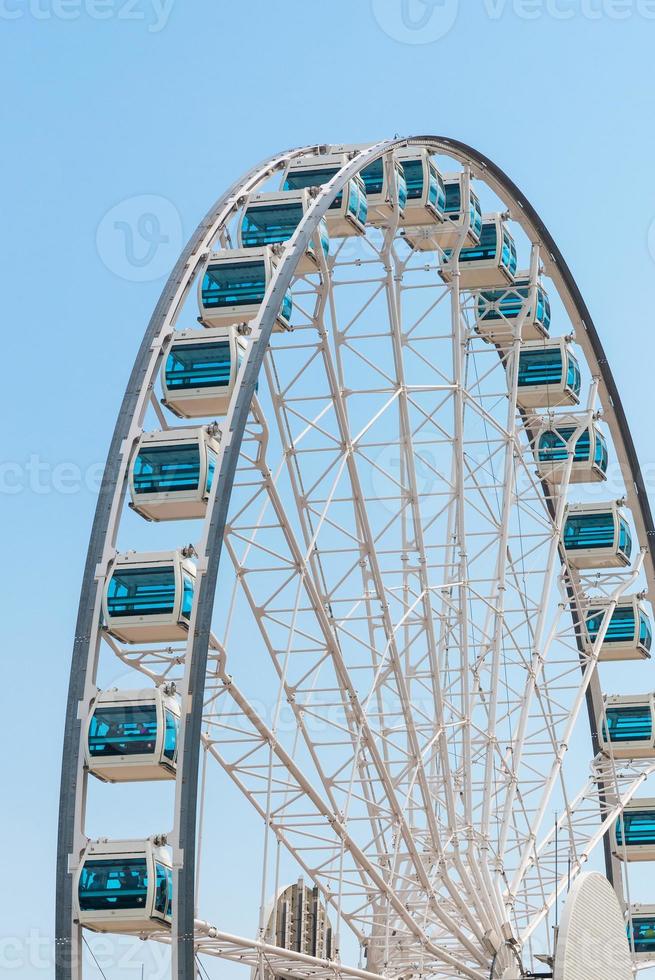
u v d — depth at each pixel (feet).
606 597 310.86
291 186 242.78
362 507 241.76
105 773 198.08
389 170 247.50
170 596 200.85
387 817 246.47
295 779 239.09
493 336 300.61
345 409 239.30
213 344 215.10
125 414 212.23
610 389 300.61
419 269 252.62
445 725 249.34
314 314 235.61
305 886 284.82
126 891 189.16
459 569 258.16
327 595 239.50
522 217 276.21
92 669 199.62
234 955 223.10
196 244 225.97
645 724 312.29
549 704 280.31
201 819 227.40
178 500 207.21
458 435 259.60
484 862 254.06
